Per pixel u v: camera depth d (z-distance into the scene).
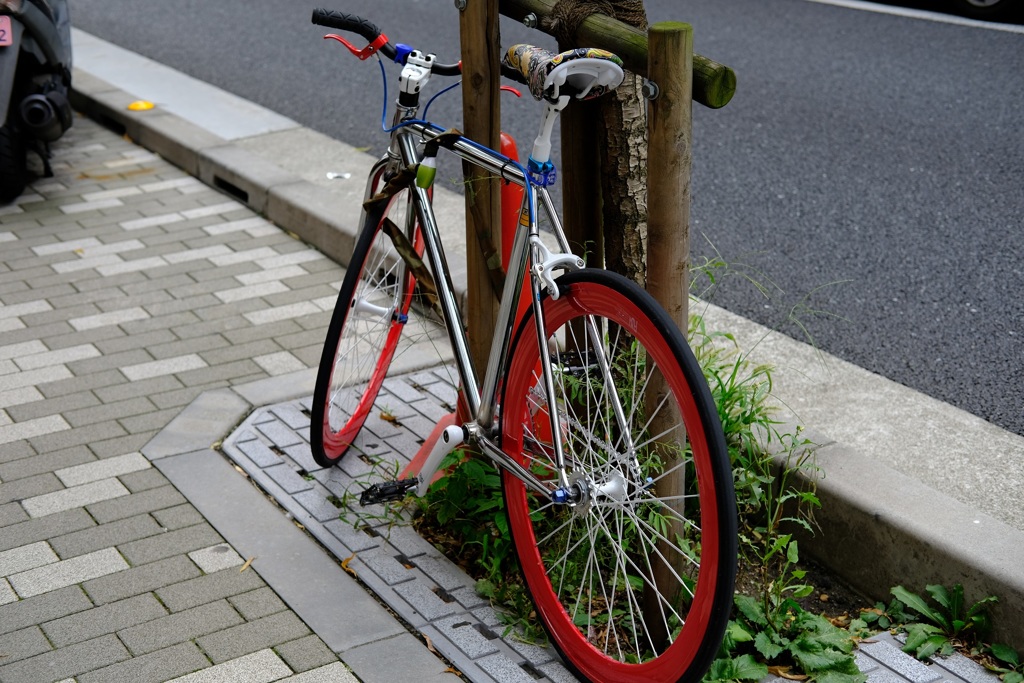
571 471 2.95
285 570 3.16
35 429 3.93
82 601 3.03
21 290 5.11
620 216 3.11
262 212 6.06
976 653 2.79
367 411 3.83
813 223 5.84
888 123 7.41
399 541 3.30
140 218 6.02
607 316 2.62
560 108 2.64
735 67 8.78
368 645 2.84
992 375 4.25
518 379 2.92
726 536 2.33
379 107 8.00
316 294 5.09
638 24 3.00
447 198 5.96
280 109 7.95
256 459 3.73
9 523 3.39
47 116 6.03
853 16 10.44
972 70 8.57
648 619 2.95
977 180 6.40
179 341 4.61
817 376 4.04
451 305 3.24
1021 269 5.23
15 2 5.73
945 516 2.98
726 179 6.51
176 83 8.45
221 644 2.85
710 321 4.56
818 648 2.77
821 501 3.16
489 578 3.09
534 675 2.78
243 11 11.32
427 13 10.67
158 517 3.42
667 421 2.76
